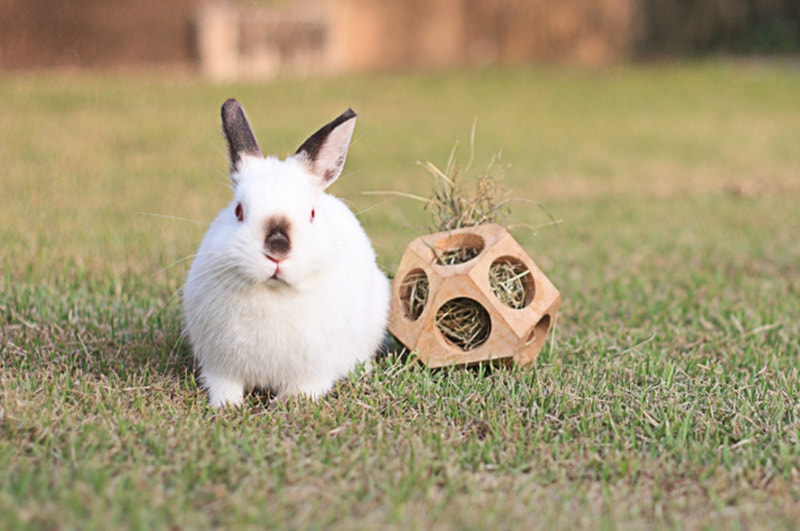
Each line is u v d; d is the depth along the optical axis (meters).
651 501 0.99
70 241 1.61
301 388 1.14
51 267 1.48
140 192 1.99
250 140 1.15
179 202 1.90
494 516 0.96
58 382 1.13
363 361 1.18
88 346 1.23
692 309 1.41
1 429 1.04
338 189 2.09
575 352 1.27
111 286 1.41
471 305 1.22
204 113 3.06
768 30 5.67
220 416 1.09
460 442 1.06
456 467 1.02
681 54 5.60
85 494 0.96
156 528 0.93
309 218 1.09
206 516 0.95
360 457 1.03
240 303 1.10
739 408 1.12
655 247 1.69
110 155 2.39
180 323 1.27
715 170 2.52
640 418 1.10
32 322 1.28
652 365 1.21
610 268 1.58
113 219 1.76
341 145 1.15
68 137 2.59
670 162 2.63
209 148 2.53
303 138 2.65
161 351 1.23
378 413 1.10
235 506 0.95
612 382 1.18
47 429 1.04
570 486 1.01
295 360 1.12
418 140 2.84
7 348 1.21
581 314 1.38
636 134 3.12
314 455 1.03
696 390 1.16
